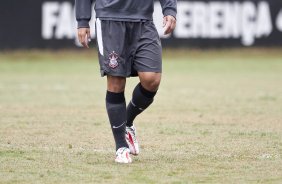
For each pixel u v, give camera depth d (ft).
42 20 275.80
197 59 283.79
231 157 83.61
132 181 70.13
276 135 102.32
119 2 77.41
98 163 79.66
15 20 274.57
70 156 84.17
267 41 287.07
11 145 92.94
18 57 276.41
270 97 162.20
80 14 80.64
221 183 69.31
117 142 80.07
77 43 279.90
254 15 285.23
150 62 77.92
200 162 80.38
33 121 119.34
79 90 179.52
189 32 284.20
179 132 106.22
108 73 78.07
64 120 120.88
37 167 77.30
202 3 282.36
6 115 128.06
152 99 81.25
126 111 81.46
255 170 75.61
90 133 104.99
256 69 247.09
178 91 177.06
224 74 228.84
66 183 69.36
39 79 210.38
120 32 77.61
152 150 89.04
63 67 253.24
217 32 284.41
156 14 279.49
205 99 158.61
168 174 73.56
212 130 108.27
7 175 73.00
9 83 197.57
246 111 135.03
